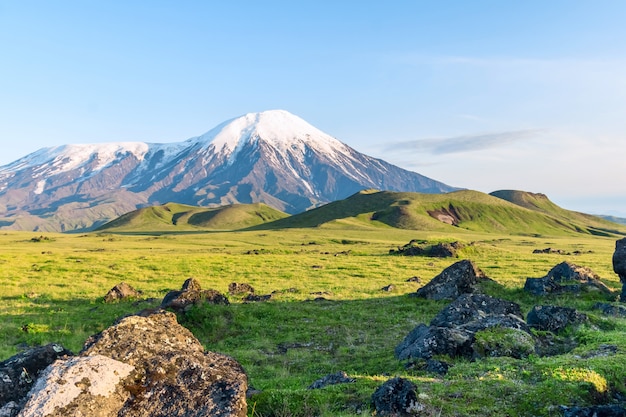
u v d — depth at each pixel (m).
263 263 61.78
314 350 21.14
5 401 9.14
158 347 9.66
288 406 11.33
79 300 33.78
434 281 34.47
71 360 8.76
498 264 60.22
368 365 17.67
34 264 55.75
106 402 8.13
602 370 13.43
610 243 134.38
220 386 8.77
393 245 109.44
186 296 26.30
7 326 24.41
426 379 13.62
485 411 11.00
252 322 26.16
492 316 20.09
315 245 111.12
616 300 31.61
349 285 42.47
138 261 61.12
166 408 8.30
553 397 11.64
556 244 119.06
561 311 21.30
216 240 129.62
